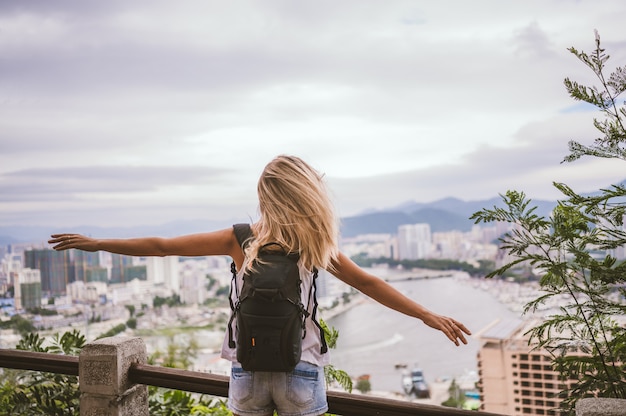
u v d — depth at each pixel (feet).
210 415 13.73
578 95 6.94
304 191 6.43
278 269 6.15
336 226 6.62
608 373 6.83
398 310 6.46
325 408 6.59
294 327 6.06
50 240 7.07
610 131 6.84
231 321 6.62
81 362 8.91
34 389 10.84
